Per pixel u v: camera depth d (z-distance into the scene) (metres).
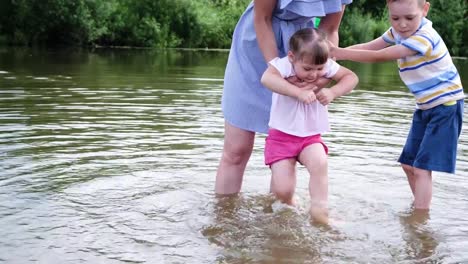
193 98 8.17
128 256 2.83
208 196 3.85
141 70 12.98
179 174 4.30
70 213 3.39
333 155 5.00
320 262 2.85
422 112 3.86
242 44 3.83
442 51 3.74
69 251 2.86
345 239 3.17
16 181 3.95
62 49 22.72
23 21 24.22
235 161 3.91
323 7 3.65
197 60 17.67
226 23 29.12
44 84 9.53
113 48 25.05
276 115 3.65
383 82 11.66
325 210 3.47
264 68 3.79
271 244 3.07
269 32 3.68
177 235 3.14
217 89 9.38
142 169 4.38
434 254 2.98
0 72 11.55
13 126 5.77
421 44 3.64
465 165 4.76
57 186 3.88
